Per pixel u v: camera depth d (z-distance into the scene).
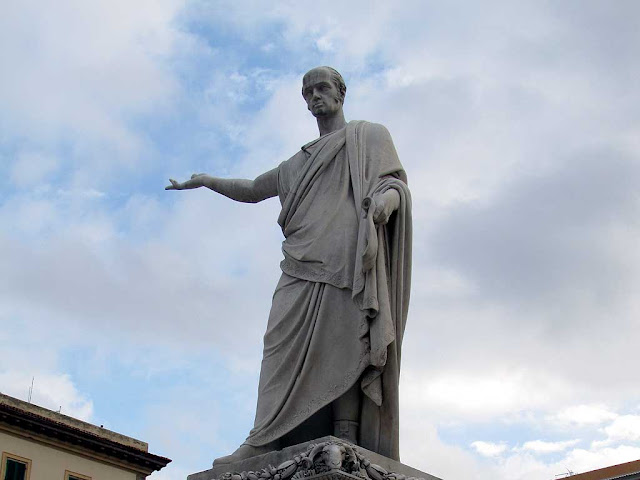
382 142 8.44
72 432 27.77
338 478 6.72
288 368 7.80
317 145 8.53
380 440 7.62
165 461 30.17
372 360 7.46
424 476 7.48
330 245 7.96
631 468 27.70
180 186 9.45
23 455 26.69
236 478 7.16
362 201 7.69
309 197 8.27
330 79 8.78
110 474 28.84
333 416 7.72
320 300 7.82
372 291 7.55
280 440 7.68
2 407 26.16
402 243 7.98
